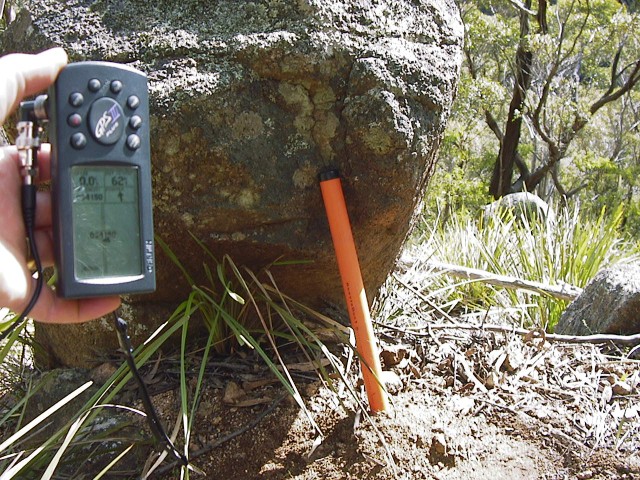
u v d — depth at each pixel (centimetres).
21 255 35
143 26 48
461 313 96
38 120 37
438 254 120
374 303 64
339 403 50
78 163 35
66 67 35
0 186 35
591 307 80
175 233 49
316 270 54
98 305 37
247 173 48
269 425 49
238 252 51
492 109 348
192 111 46
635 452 49
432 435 48
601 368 62
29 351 67
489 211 162
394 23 50
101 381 54
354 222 52
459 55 54
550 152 370
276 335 53
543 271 110
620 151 437
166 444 42
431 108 50
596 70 381
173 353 55
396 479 45
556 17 355
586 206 377
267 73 48
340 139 49
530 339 65
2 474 43
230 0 49
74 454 48
